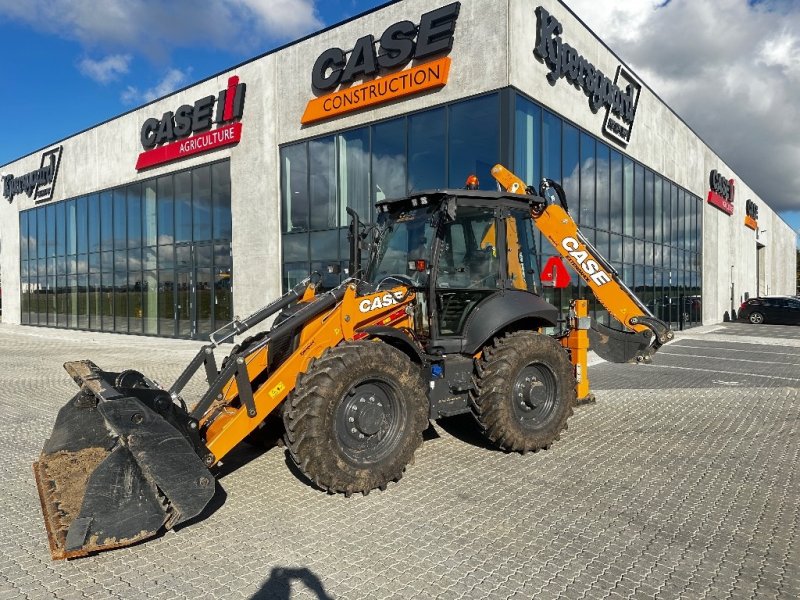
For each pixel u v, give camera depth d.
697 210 22.66
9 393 8.56
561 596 2.84
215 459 3.86
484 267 5.39
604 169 14.45
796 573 3.08
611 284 6.16
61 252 23.55
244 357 4.09
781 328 21.80
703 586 2.94
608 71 14.32
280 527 3.71
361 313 4.66
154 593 2.91
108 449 4.25
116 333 20.59
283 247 15.09
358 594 2.87
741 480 4.57
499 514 3.89
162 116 18.12
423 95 11.66
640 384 9.02
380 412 4.30
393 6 12.16
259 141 15.28
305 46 14.03
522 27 10.75
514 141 10.55
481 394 5.02
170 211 18.23
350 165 13.30
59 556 3.05
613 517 3.84
